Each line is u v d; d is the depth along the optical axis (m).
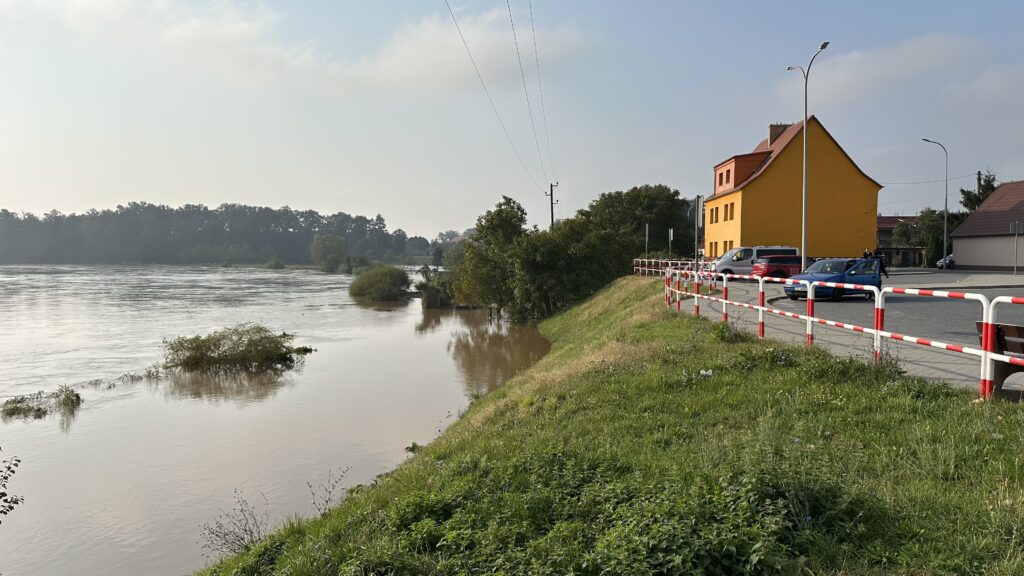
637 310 23.03
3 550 9.60
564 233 41.38
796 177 39.31
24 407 18.39
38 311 45.94
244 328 27.45
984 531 3.85
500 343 31.08
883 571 3.64
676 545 3.86
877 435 5.83
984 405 6.13
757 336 11.78
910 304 18.83
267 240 192.38
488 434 9.35
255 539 8.15
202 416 17.27
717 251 45.31
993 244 43.66
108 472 12.83
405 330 37.69
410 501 5.86
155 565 8.95
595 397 9.07
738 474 4.80
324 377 22.44
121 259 166.62
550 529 4.92
